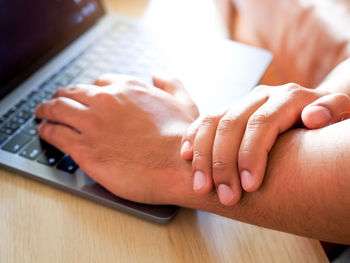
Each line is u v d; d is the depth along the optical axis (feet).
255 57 2.12
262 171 1.37
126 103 1.68
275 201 1.38
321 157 1.34
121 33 2.31
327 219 1.32
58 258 1.42
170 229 1.50
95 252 1.43
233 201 1.37
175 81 1.85
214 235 1.49
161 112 1.67
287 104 1.44
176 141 1.57
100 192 1.55
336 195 1.30
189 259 1.44
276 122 1.41
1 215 1.51
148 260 1.43
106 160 1.57
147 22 2.53
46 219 1.50
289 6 3.02
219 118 1.47
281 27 3.12
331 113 1.42
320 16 2.68
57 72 2.02
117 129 1.63
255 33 3.69
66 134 1.65
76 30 2.20
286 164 1.38
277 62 3.26
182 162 1.52
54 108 1.70
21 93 1.89
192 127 1.49
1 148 1.66
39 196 1.56
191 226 1.51
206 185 1.40
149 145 1.58
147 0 2.88
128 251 1.44
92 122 1.65
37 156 1.64
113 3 2.79
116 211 1.53
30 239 1.45
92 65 2.07
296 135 1.42
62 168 1.61
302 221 1.35
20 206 1.53
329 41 2.54
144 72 2.04
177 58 2.12
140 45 2.21
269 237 1.50
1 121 1.76
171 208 1.51
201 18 2.76
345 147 1.31
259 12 3.50
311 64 2.71
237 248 1.47
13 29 1.90
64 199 1.55
